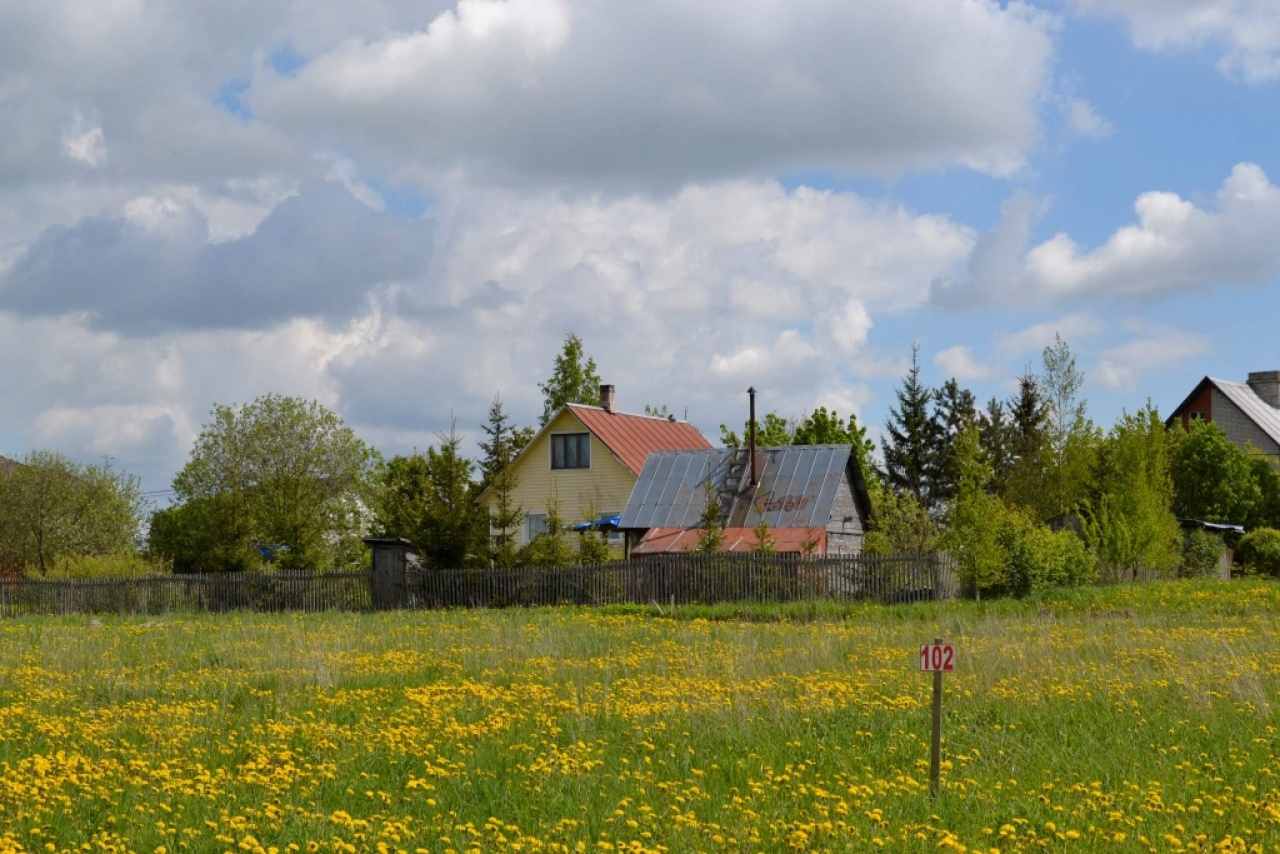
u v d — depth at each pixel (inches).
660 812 361.7
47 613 1489.9
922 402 2893.7
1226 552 1788.9
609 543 1775.3
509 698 570.9
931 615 1122.7
